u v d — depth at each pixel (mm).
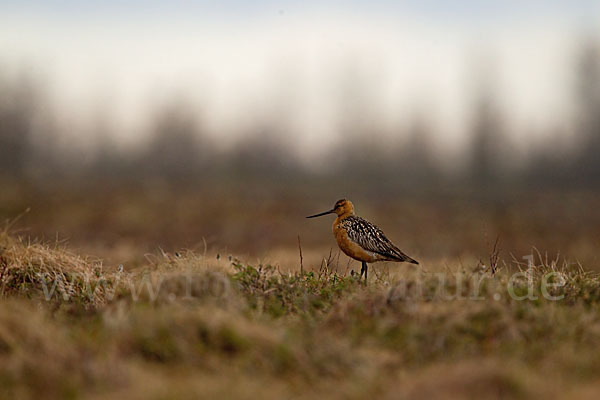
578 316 10258
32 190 50281
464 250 27156
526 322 9977
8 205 40312
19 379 8141
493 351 9281
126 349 8984
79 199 44656
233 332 9211
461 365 8508
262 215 39875
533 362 8883
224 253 16797
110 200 44844
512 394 7828
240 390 7949
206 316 9523
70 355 8656
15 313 9688
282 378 8578
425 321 10047
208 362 8812
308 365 8781
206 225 34906
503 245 28781
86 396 7859
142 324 9328
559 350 9078
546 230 34594
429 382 8047
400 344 9625
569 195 62000
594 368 8602
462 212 43312
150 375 8352
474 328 9852
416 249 27156
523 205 49094
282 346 8977
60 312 11406
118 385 8094
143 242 27719
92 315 11164
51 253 13836
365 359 9062
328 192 60844
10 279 12953
